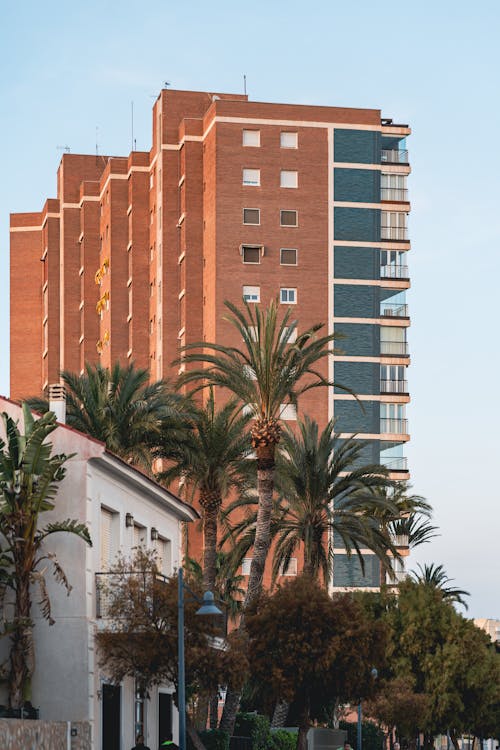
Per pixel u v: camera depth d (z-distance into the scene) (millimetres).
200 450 59469
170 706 49625
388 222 117188
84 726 37781
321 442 65812
